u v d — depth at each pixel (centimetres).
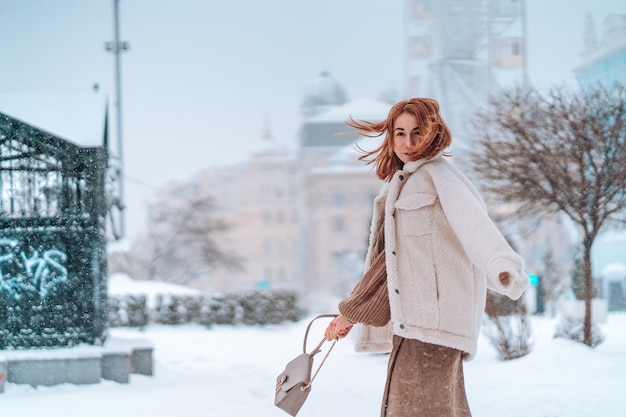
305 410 752
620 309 3203
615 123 1230
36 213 1070
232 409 798
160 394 923
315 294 13488
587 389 798
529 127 1265
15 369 1017
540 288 2741
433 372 330
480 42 4572
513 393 800
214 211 9431
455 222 317
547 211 1362
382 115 12962
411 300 331
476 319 337
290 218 14038
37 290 1070
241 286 13550
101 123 1105
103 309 1134
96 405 859
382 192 357
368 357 1251
